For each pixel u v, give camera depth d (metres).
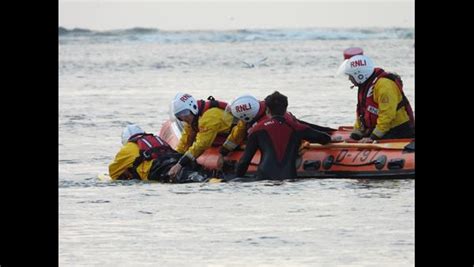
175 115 45.19
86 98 79.00
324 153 44.81
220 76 92.81
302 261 35.03
